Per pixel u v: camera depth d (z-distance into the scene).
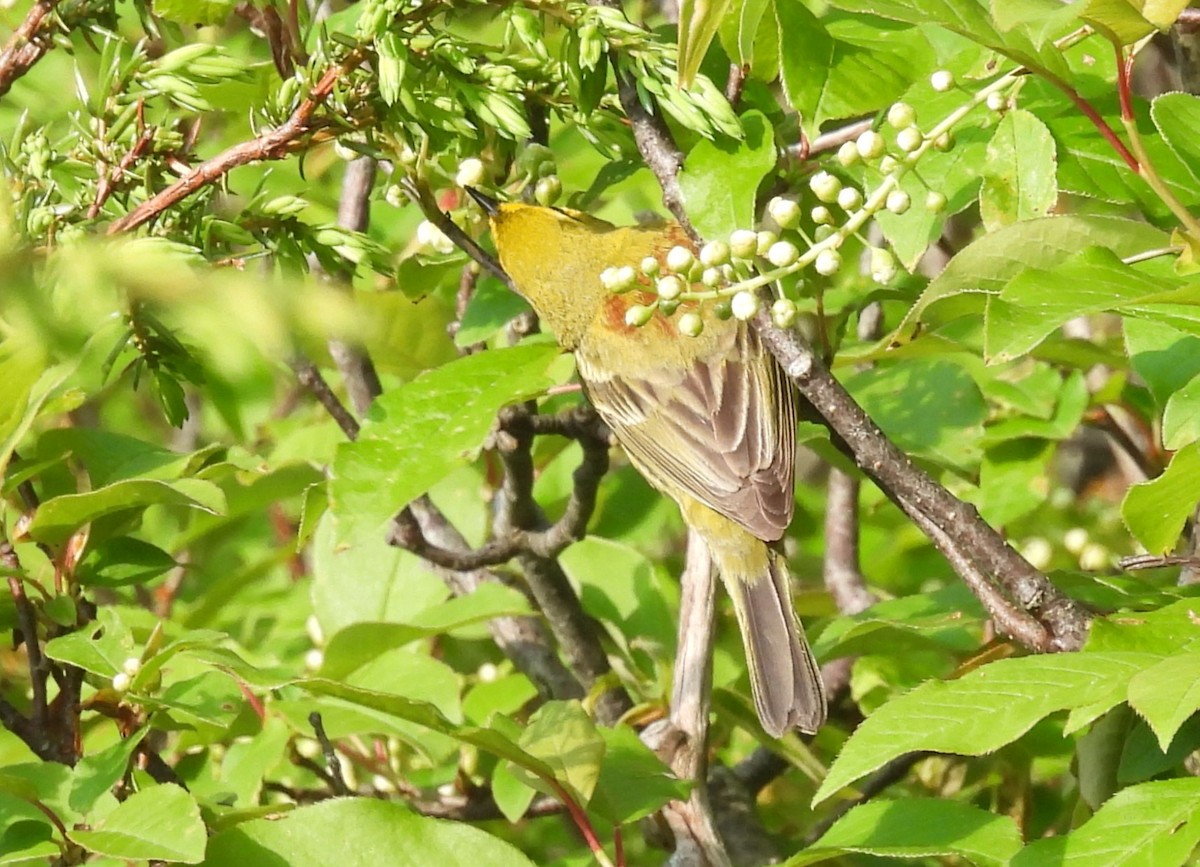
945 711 5.01
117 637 6.94
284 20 6.55
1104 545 11.37
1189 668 4.73
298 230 6.71
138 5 7.00
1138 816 5.18
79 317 2.88
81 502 6.91
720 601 10.59
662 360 8.98
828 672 10.56
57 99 10.34
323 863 6.13
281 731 8.13
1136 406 10.64
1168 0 5.23
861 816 5.86
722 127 6.72
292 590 11.51
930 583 11.80
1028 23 5.46
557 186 7.89
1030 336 5.13
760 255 5.84
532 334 10.44
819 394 6.11
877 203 5.69
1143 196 6.57
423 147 6.45
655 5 11.70
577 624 9.85
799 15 7.20
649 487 11.80
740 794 9.38
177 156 6.60
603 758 6.68
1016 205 6.43
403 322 9.66
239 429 7.11
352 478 6.89
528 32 6.62
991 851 5.51
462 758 9.48
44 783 6.41
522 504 9.61
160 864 6.18
